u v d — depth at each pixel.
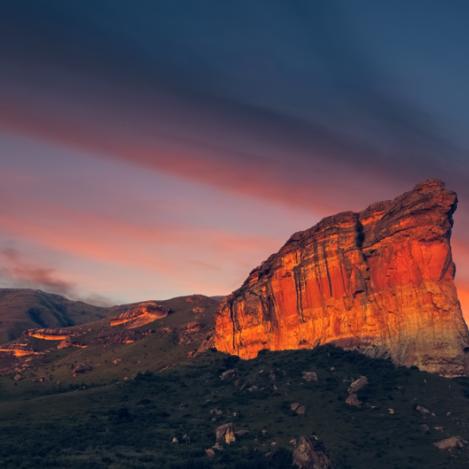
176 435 177.00
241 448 165.38
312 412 186.50
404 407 183.88
